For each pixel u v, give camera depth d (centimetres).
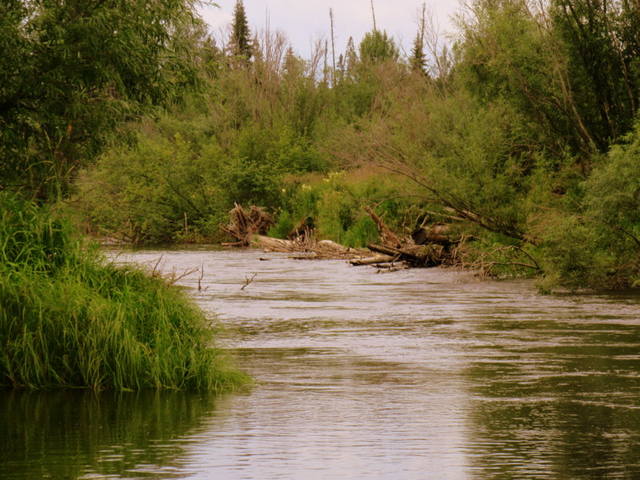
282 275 5662
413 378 2312
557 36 5594
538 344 2861
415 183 5856
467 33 5906
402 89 9525
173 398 2073
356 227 7762
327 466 1526
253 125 10875
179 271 5950
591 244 4447
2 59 3306
